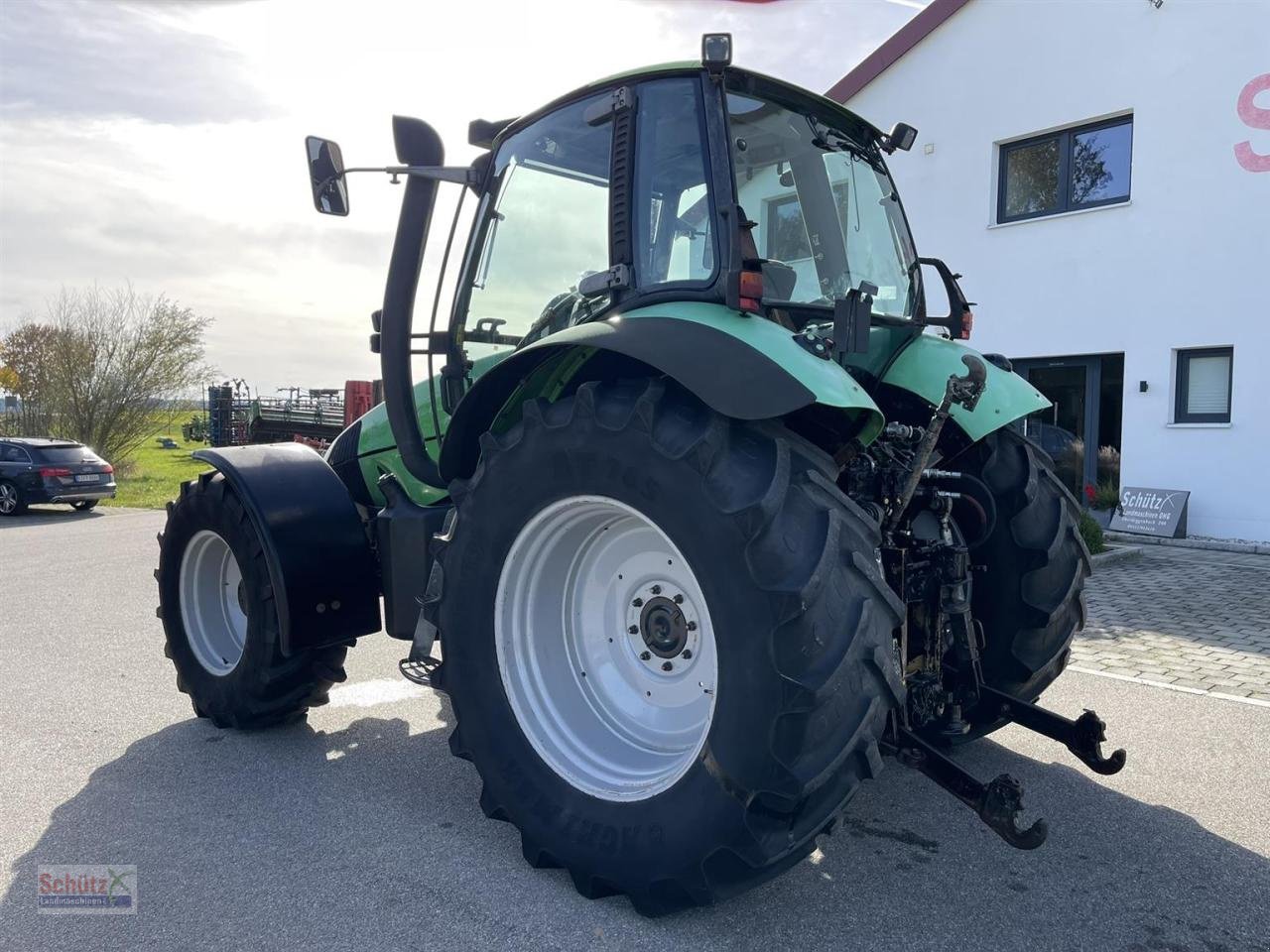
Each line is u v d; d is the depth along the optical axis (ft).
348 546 12.26
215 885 8.82
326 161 10.89
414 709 14.34
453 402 11.81
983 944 7.78
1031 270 36.17
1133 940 7.84
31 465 53.98
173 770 11.81
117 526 47.29
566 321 10.26
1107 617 20.10
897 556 9.36
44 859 9.37
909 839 9.77
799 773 7.23
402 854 9.45
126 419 80.59
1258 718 13.42
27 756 12.32
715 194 8.67
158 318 80.02
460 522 9.45
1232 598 22.16
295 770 11.80
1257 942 7.81
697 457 7.60
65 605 23.17
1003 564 10.93
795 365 7.66
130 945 7.81
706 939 7.87
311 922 8.14
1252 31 30.19
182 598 13.66
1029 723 10.39
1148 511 32.86
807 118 10.34
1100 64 33.73
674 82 9.23
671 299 8.92
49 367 78.48
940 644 9.59
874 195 11.41
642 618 9.39
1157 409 33.14
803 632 7.20
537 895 8.61
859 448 8.87
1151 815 10.30
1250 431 31.04
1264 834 9.84
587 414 8.32
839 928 8.03
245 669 12.57
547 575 9.46
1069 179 35.35
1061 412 36.29
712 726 7.61
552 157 10.47
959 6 37.19
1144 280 33.17
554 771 8.96
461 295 11.59
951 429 10.87
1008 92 36.29
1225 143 31.01
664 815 8.00
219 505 12.68
